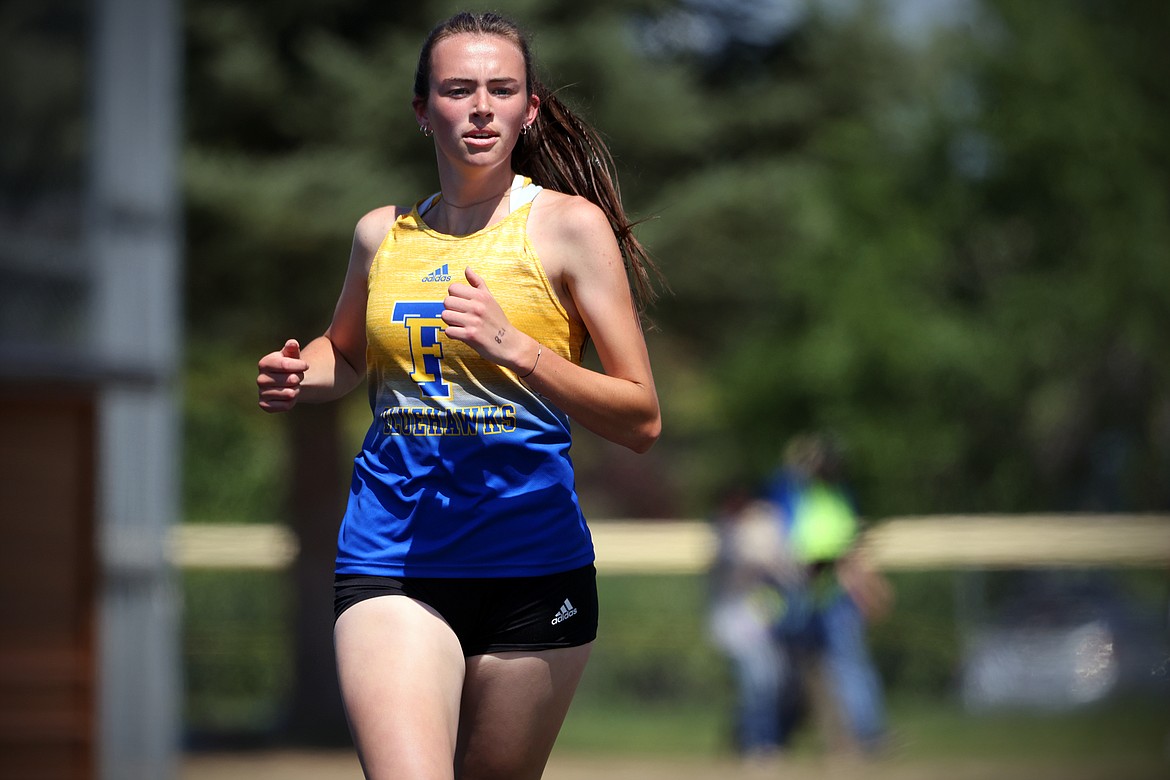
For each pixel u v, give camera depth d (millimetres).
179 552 52656
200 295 47625
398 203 45125
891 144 89000
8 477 23188
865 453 86438
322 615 52375
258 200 43094
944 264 89562
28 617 23328
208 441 77750
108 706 24016
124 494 24625
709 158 51688
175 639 26031
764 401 90312
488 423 11977
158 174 24984
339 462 53344
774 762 42875
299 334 49719
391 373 12172
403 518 12086
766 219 50219
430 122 12438
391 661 11562
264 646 57938
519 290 12023
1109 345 88250
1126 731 45688
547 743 12688
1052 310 85562
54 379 23234
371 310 12227
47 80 24141
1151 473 91188
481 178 12211
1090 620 49375
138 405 24797
